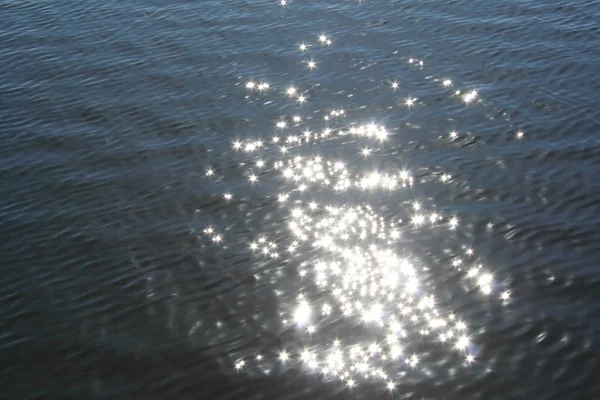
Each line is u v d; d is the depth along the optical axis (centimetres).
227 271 1505
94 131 2042
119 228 1645
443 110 2077
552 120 1978
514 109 2047
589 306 1358
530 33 2477
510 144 1892
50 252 1570
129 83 2297
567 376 1219
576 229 1562
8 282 1485
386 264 1512
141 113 2127
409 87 2208
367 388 1226
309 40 2533
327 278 1480
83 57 2477
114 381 1250
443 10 2702
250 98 2194
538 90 2130
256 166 1872
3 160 1912
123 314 1396
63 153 1942
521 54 2344
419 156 1878
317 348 1309
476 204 1678
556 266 1463
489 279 1448
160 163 1891
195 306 1413
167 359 1291
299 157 1903
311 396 1215
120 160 1906
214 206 1720
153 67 2392
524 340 1297
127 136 2016
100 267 1523
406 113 2077
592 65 2238
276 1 2862
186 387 1234
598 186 1691
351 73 2308
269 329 1355
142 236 1617
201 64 2402
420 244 1563
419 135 1969
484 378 1229
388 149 1917
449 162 1842
